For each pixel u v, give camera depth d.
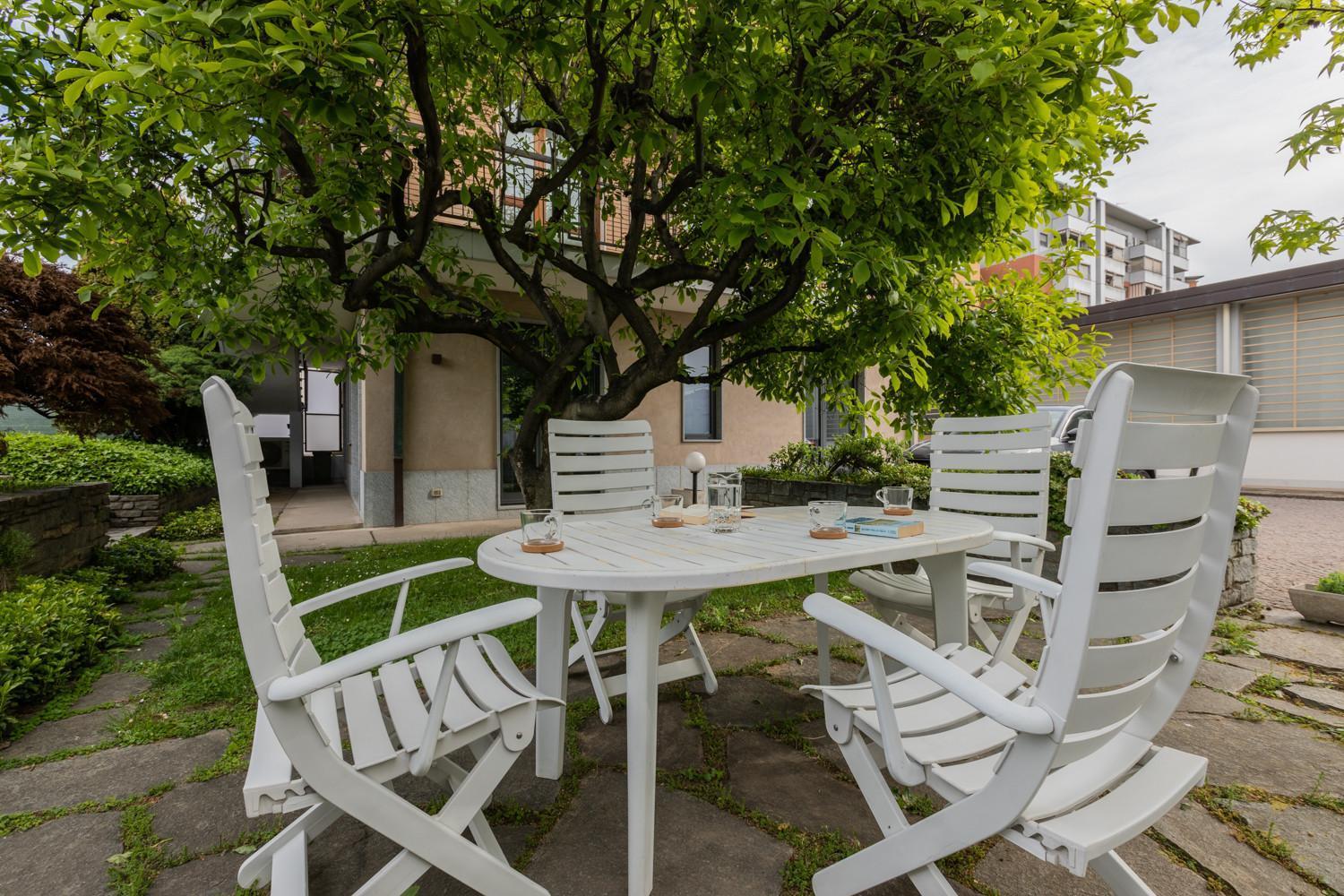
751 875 1.53
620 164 3.81
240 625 1.13
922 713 1.41
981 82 2.06
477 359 8.09
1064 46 2.29
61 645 2.76
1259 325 10.75
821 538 2.00
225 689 2.62
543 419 4.23
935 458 3.04
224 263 3.32
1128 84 2.33
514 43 2.50
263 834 1.71
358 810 1.19
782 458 7.37
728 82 2.48
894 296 3.07
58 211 2.26
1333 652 3.02
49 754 2.15
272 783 1.18
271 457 15.09
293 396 14.47
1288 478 10.49
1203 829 1.70
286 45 1.76
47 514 4.16
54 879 1.53
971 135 2.63
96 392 4.57
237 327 3.54
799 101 2.67
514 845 1.66
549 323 4.16
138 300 3.65
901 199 3.05
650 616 1.51
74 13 2.39
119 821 1.77
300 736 1.15
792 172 2.86
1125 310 12.02
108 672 2.91
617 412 3.89
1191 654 1.27
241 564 1.15
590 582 1.42
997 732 1.34
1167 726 2.30
